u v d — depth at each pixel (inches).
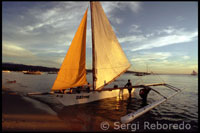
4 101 454.0
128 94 715.4
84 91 498.9
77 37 482.9
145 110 434.6
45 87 1090.1
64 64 452.4
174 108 495.2
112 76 602.9
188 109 486.9
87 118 346.9
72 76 469.7
